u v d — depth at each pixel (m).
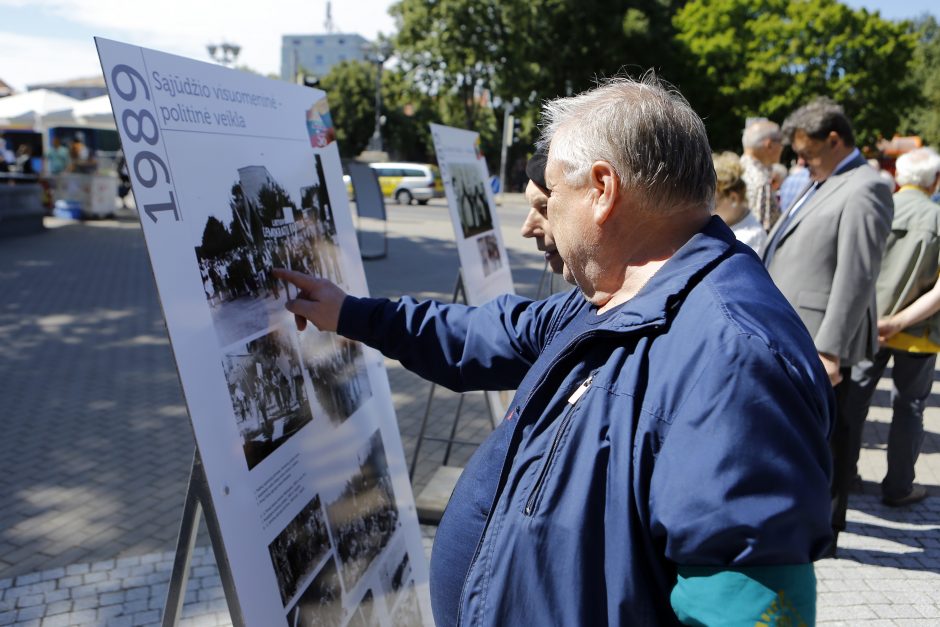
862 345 3.03
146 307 8.16
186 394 1.27
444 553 1.48
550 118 1.36
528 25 32.03
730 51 33.38
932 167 3.46
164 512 3.67
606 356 1.16
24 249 11.73
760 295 1.08
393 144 52.31
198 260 1.35
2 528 3.46
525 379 1.41
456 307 1.88
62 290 8.88
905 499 3.83
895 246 3.46
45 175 16.78
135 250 12.32
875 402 5.59
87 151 16.66
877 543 3.47
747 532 0.93
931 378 3.68
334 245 1.97
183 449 4.43
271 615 1.42
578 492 1.09
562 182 1.26
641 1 33.25
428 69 35.56
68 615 2.83
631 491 1.04
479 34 32.91
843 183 2.89
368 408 2.05
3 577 3.07
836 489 3.23
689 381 1.01
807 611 0.96
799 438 0.96
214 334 1.37
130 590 3.00
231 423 1.39
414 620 2.17
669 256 1.21
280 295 1.65
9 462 4.16
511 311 1.81
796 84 33.53
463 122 42.84
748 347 0.98
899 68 34.44
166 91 1.33
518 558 1.14
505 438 1.39
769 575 0.95
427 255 12.89
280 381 1.59
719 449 0.95
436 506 3.65
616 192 1.19
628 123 1.17
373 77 50.25
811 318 2.95
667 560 1.06
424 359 1.84
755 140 4.45
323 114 2.02
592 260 1.26
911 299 3.45
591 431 1.10
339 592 1.72
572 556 1.09
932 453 4.61
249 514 1.40
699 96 34.50
